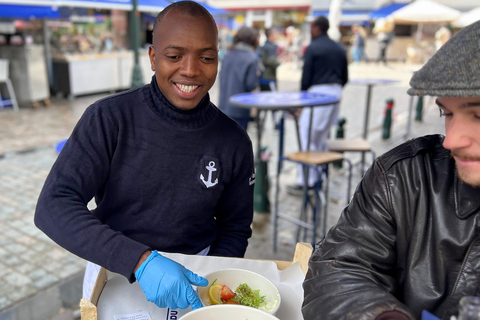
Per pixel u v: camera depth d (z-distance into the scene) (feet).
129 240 3.74
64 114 28.50
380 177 3.18
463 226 2.91
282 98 11.75
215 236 5.02
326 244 3.32
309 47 14.80
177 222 4.52
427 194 3.06
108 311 3.48
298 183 15.83
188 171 4.46
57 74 33.65
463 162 2.39
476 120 2.25
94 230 3.77
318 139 15.19
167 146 4.37
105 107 4.28
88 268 4.95
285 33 81.51
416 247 3.06
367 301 2.63
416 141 3.27
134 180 4.38
